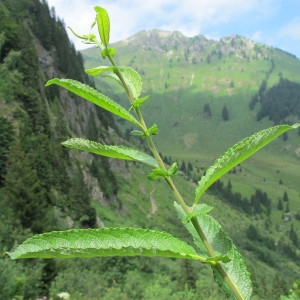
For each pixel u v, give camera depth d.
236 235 153.75
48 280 21.48
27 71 95.06
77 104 131.50
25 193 41.53
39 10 136.50
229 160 1.67
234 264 1.81
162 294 24.42
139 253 1.48
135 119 1.88
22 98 81.50
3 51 94.25
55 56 131.50
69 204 70.00
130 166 151.88
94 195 100.06
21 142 64.31
